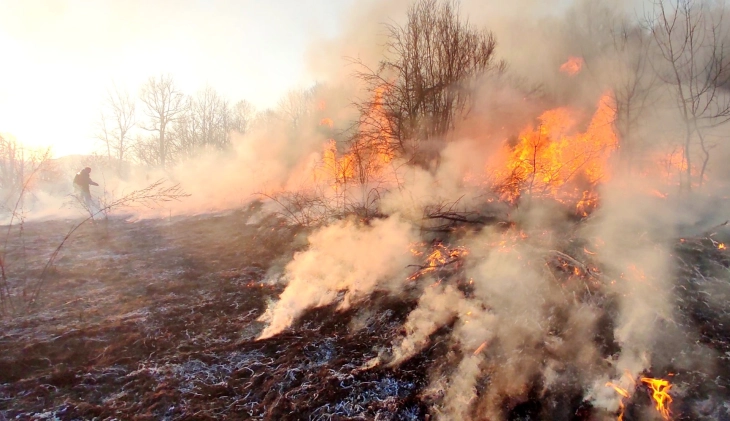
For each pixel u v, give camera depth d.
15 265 7.89
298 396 3.85
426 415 3.52
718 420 3.03
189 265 7.93
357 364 4.28
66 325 5.25
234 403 3.82
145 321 5.40
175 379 4.14
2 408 3.67
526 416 3.42
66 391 3.95
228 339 5.01
